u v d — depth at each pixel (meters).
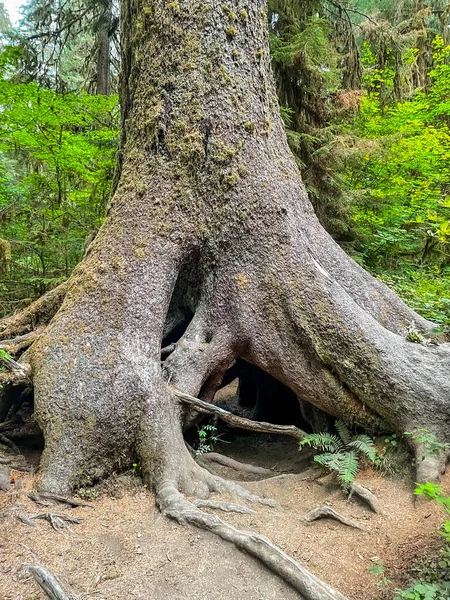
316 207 9.66
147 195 5.10
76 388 4.40
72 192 10.21
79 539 3.49
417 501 3.99
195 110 5.11
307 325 5.04
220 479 4.48
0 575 3.02
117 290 4.80
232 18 5.27
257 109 5.44
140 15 5.28
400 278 9.55
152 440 4.38
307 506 4.20
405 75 12.34
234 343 5.27
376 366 4.80
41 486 4.10
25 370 4.84
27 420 5.85
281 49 9.04
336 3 10.52
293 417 7.26
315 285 5.13
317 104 9.86
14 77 11.44
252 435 6.98
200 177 5.14
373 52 12.55
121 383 4.44
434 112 11.52
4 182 10.69
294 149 9.47
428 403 4.63
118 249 4.96
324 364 5.01
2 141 9.78
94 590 2.92
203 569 3.13
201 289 5.45
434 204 10.38
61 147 9.09
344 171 11.06
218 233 5.20
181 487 4.21
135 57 5.38
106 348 4.57
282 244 5.27
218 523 3.51
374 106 11.48
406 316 5.76
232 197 5.20
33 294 9.71
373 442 4.81
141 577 3.05
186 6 5.12
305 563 3.28
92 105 9.04
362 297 5.63
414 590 2.75
